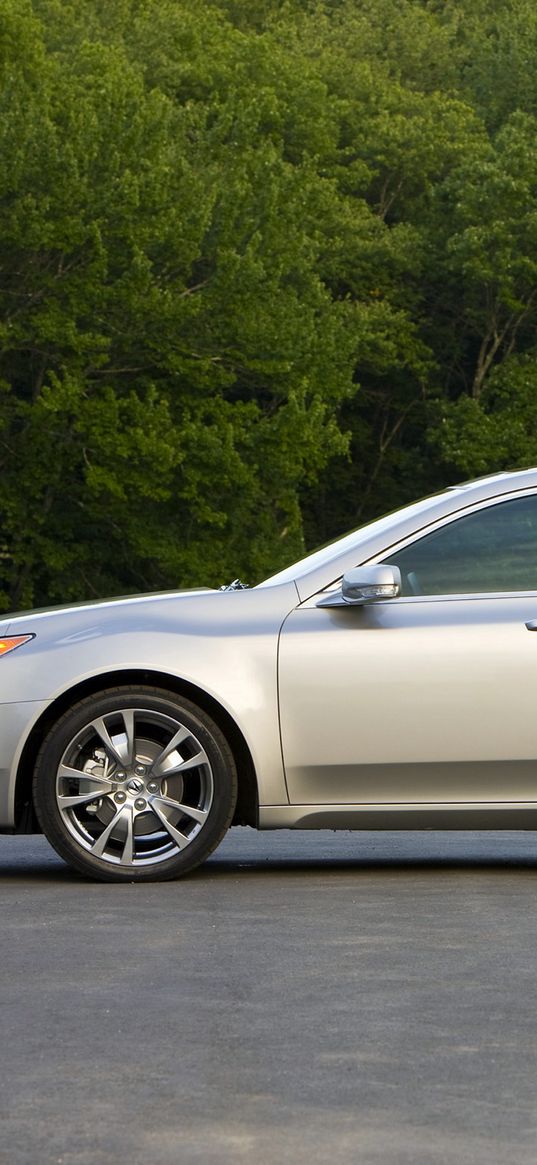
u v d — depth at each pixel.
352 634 11.73
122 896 11.15
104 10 98.25
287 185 74.50
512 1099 6.25
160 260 69.25
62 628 11.99
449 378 97.25
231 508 70.75
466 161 90.62
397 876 12.13
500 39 112.88
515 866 12.77
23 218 64.56
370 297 94.00
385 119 98.69
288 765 11.71
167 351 68.62
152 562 73.75
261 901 10.88
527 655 11.65
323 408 70.31
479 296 93.06
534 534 11.94
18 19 70.62
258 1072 6.63
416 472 95.00
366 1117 6.02
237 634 11.81
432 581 11.91
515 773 11.72
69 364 67.56
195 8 112.06
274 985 8.23
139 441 65.38
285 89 93.62
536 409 87.56
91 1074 6.61
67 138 66.88
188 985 8.25
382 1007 7.76
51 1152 5.63
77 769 11.82
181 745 11.85
